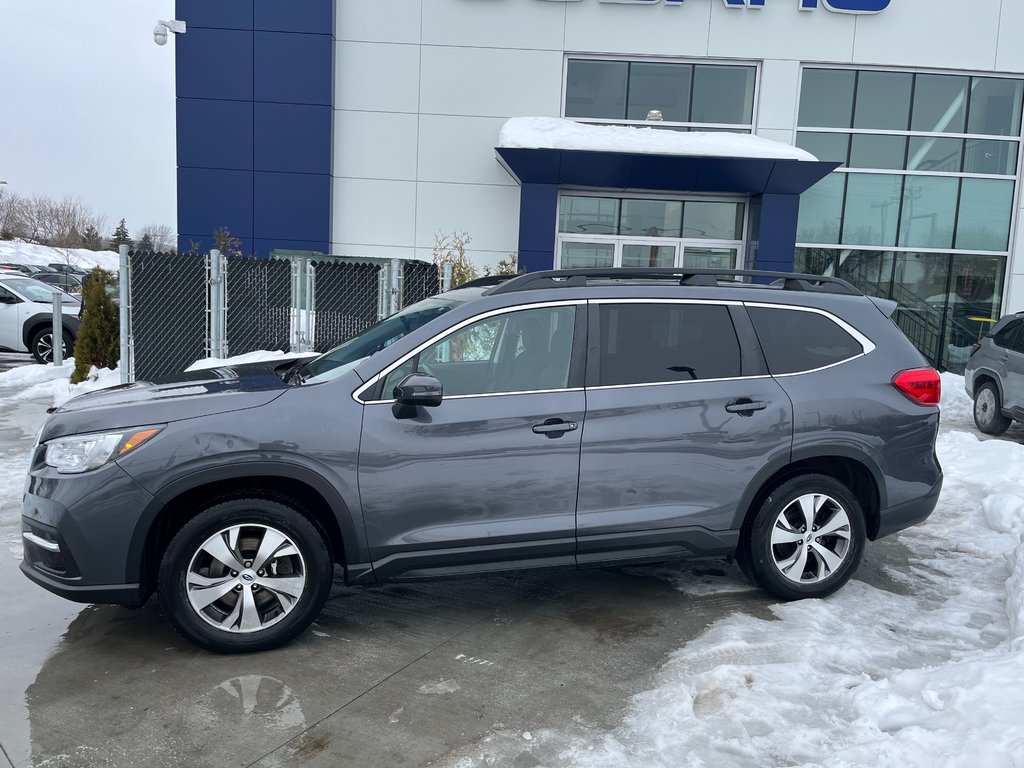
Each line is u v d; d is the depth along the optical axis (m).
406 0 14.22
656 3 14.25
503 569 4.09
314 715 3.33
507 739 3.17
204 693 3.48
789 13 14.29
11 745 3.07
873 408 4.47
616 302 4.30
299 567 3.87
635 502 4.18
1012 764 2.70
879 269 15.02
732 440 4.27
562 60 14.43
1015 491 6.34
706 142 13.43
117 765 2.96
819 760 2.99
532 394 4.08
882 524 4.59
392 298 11.34
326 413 3.84
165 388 4.14
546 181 13.60
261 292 11.77
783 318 4.52
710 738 3.14
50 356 15.09
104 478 3.60
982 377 10.32
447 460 3.93
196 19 13.86
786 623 4.23
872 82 14.62
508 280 4.70
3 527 5.70
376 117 14.45
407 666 3.78
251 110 14.11
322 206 14.35
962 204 14.89
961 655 3.89
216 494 3.85
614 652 3.94
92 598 3.66
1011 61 14.45
